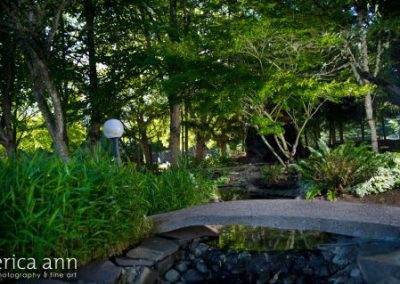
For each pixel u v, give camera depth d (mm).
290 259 4238
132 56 11188
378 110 17547
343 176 7328
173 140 12664
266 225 4258
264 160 15781
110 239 3775
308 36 8727
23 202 3045
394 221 3887
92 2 11500
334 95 9617
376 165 7375
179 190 6059
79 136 16359
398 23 7914
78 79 12289
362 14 9164
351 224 3902
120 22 12195
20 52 10586
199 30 10125
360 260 3543
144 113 17328
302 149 15648
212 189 7863
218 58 9094
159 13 12516
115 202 3771
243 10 9031
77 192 3363
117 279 3389
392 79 11531
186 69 8844
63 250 3283
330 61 10445
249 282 4117
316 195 7492
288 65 9883
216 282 4117
